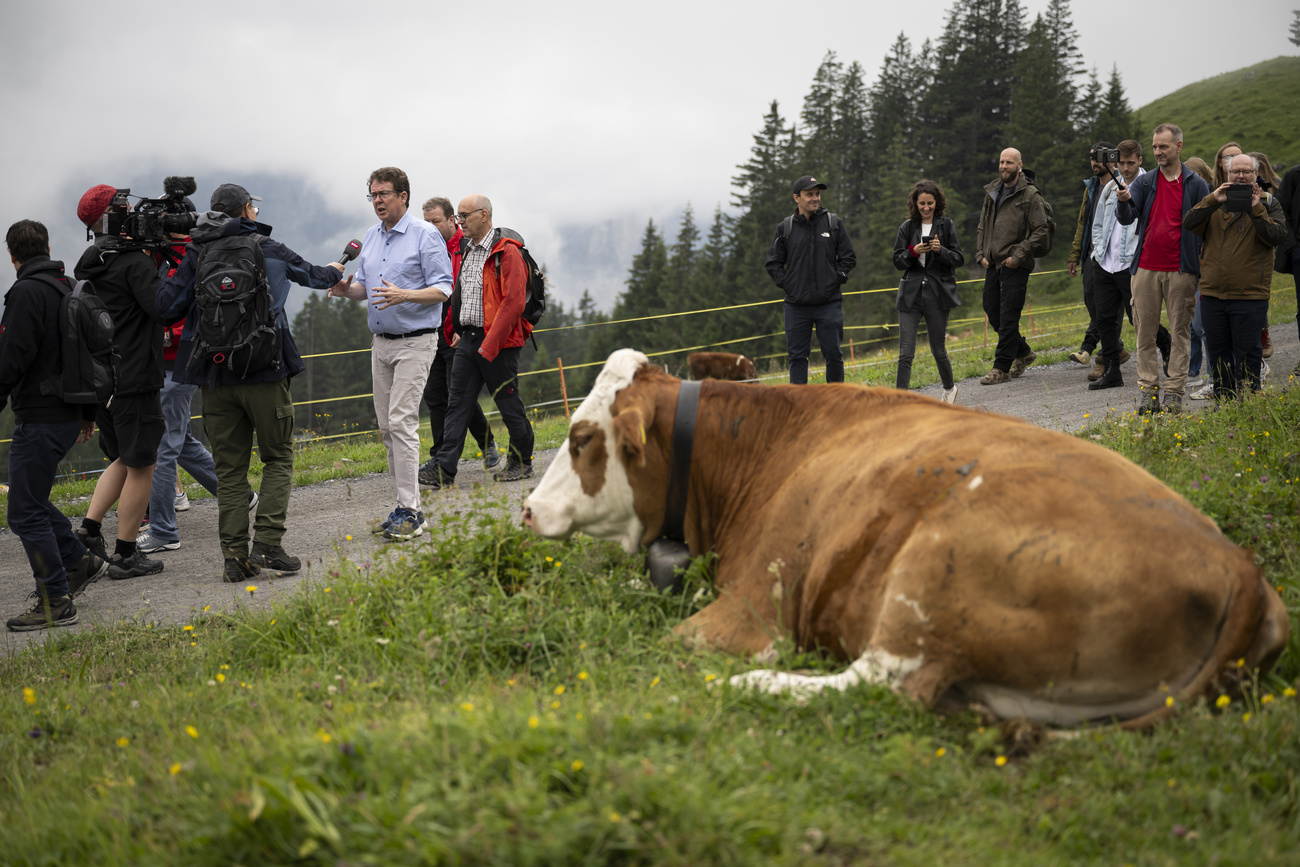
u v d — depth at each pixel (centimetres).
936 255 944
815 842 229
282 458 619
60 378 567
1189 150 8400
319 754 259
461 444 808
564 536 431
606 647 376
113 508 965
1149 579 280
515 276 753
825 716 295
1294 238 748
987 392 1102
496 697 317
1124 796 255
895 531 319
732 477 406
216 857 227
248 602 568
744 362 465
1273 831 239
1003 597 290
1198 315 981
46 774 336
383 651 395
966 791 259
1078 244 1089
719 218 8294
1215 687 288
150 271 627
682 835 219
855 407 384
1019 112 8406
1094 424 780
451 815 224
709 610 382
